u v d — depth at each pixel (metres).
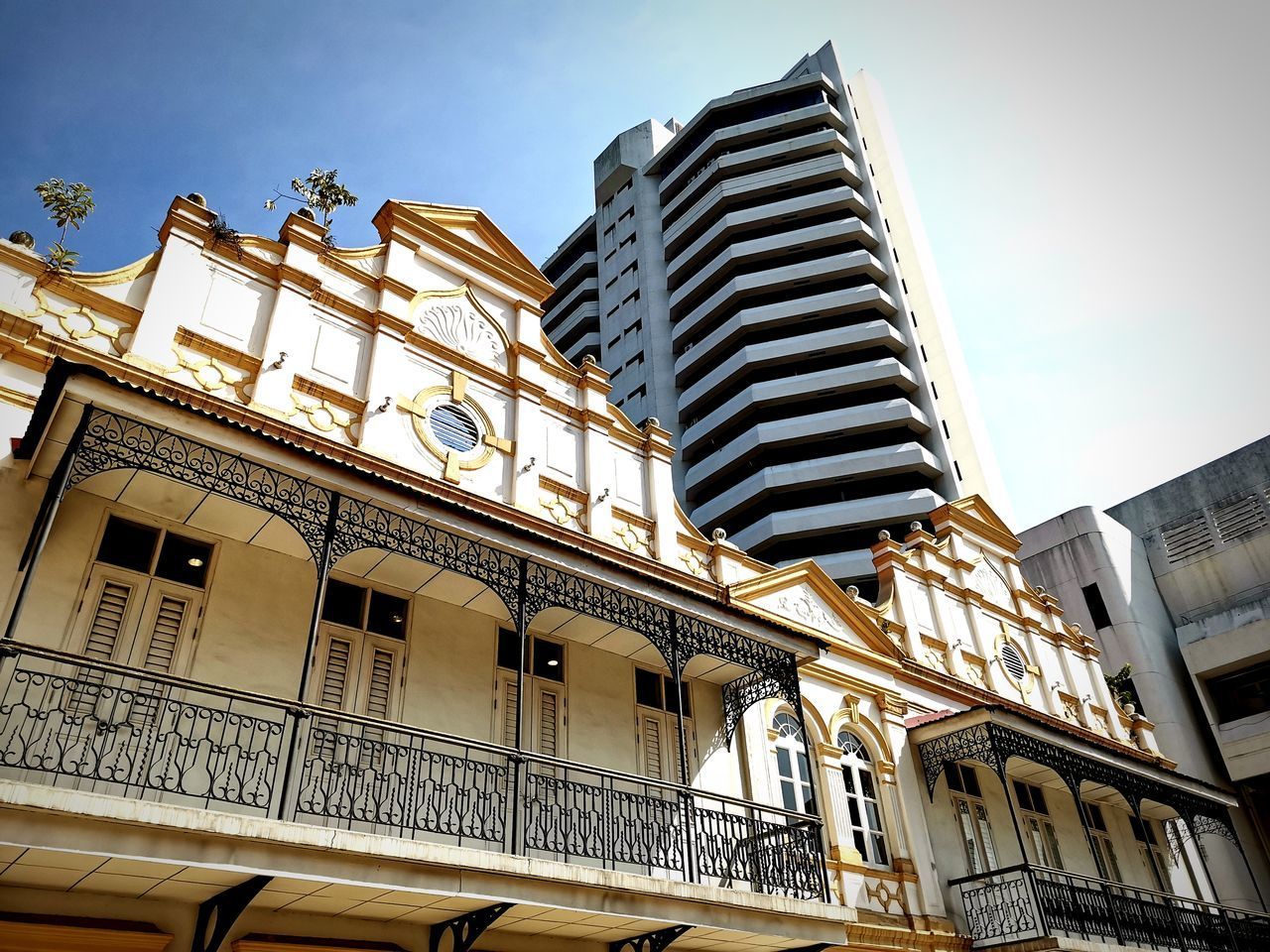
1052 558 33.72
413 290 14.45
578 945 11.15
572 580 11.65
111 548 9.95
